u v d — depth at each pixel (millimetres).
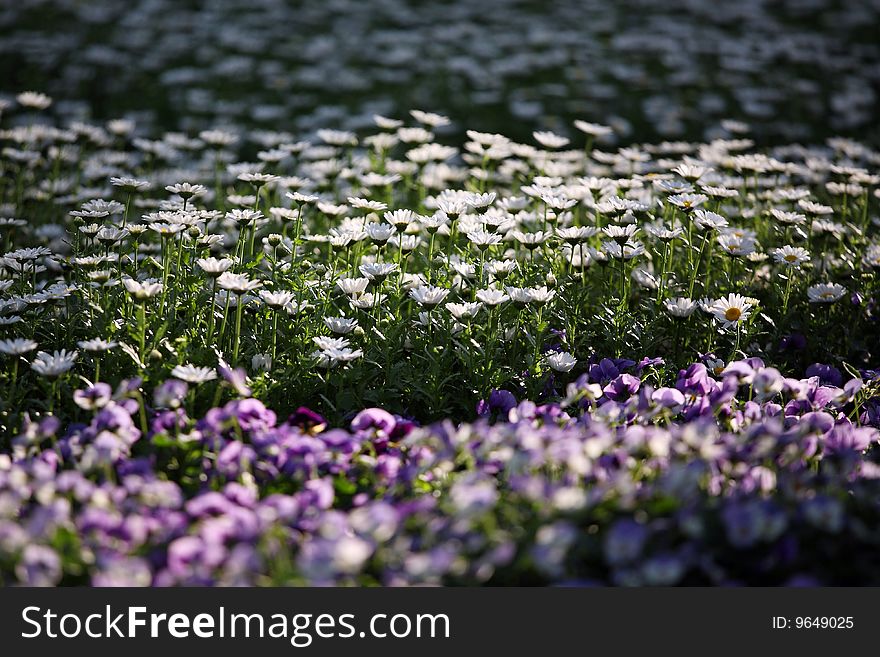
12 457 3068
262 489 2736
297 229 4258
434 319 3793
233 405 2924
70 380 3367
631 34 11625
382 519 2287
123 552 2309
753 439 2701
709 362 3750
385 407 3656
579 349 4035
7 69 9484
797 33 11758
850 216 5609
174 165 6828
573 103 9422
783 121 9188
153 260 3924
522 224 5020
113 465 2758
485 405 3463
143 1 11438
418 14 12023
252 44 10508
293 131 8414
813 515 2314
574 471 2559
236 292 3432
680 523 2252
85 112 8523
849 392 3369
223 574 2207
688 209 4191
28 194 5555
